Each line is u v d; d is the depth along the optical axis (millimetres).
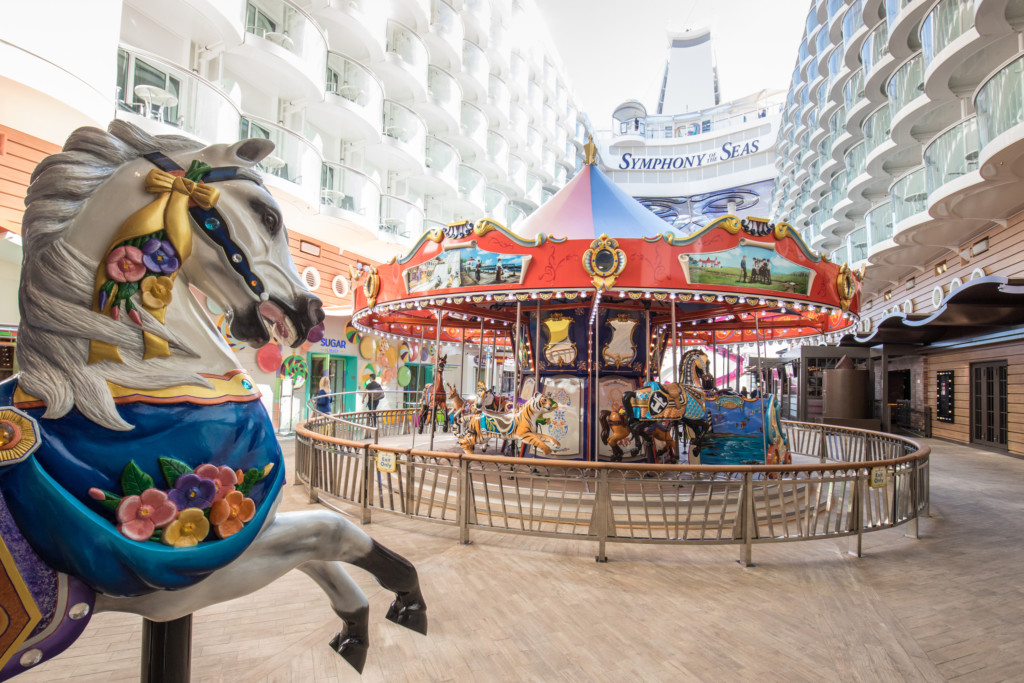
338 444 5832
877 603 3689
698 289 5406
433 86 20719
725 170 53375
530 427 6660
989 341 12375
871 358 19141
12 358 7523
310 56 13070
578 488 6141
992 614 3561
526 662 2859
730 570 4266
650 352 8195
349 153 16891
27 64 5887
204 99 9289
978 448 13156
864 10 19109
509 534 5059
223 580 1436
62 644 1235
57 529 1178
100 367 1290
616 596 3713
